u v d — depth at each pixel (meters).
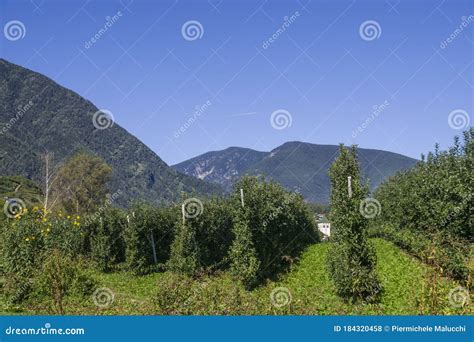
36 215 25.16
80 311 16.22
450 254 17.39
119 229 29.52
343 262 17.95
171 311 13.20
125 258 29.16
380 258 24.67
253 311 13.00
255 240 23.55
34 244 21.61
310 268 24.91
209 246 27.73
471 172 20.05
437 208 20.80
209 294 13.55
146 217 29.03
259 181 25.86
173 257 26.45
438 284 12.84
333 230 18.95
